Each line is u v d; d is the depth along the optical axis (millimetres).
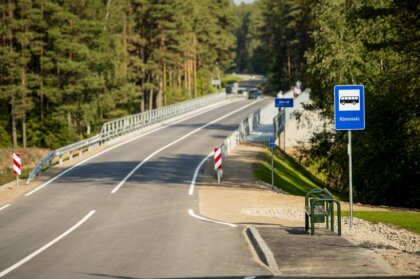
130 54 169500
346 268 22516
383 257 24797
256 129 106688
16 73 121438
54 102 128250
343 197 73438
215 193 51531
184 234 33125
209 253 27516
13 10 125500
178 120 129750
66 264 26250
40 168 65438
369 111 63406
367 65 68688
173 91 199125
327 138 81188
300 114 87188
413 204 65938
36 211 44406
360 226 35000
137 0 158375
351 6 70562
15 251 30000
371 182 65750
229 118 131000
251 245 29297
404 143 61156
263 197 49312
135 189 54094
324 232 31703
